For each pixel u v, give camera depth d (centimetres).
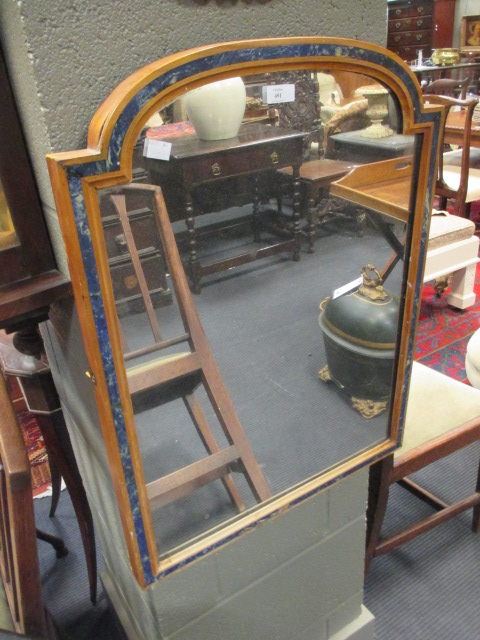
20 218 70
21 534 72
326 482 93
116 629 137
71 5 56
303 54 64
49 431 121
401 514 162
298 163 70
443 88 344
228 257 71
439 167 282
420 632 131
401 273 86
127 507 73
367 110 71
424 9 436
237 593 96
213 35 67
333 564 110
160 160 60
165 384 71
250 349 77
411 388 142
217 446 80
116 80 61
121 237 61
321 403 89
